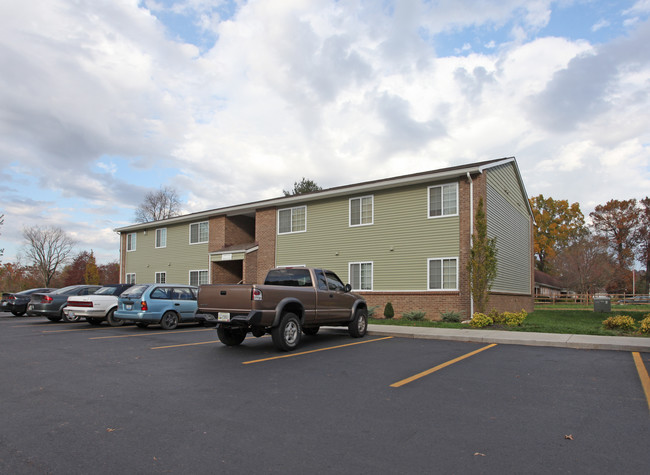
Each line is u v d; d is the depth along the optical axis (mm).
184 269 28500
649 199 60750
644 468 3586
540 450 3969
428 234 17906
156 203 57250
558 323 16672
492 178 18562
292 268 11086
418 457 3807
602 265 43375
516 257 22547
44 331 13641
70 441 4168
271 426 4621
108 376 7012
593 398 5715
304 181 49219
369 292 19344
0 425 4629
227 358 8664
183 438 4258
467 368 7672
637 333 11805
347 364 8039
